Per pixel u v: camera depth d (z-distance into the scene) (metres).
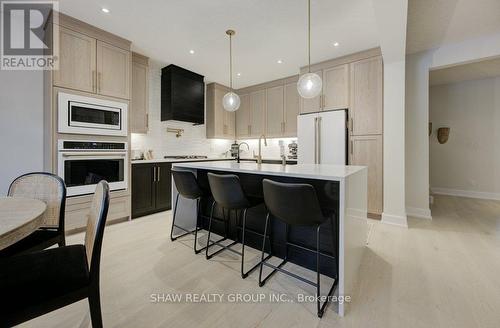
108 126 2.84
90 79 2.69
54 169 2.45
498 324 1.30
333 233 1.76
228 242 2.45
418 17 2.48
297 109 4.34
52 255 1.11
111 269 1.90
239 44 3.12
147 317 1.37
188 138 4.65
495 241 2.47
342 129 3.42
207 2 2.24
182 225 2.70
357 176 1.81
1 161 2.47
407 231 2.81
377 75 3.23
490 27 2.71
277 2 2.23
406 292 1.61
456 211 3.73
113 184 2.93
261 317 1.38
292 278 1.80
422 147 3.41
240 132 5.26
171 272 1.86
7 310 0.80
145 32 2.82
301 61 3.67
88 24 2.65
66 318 1.37
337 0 2.19
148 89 3.92
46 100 2.55
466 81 4.88
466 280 1.74
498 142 4.61
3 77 2.48
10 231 0.77
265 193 1.58
